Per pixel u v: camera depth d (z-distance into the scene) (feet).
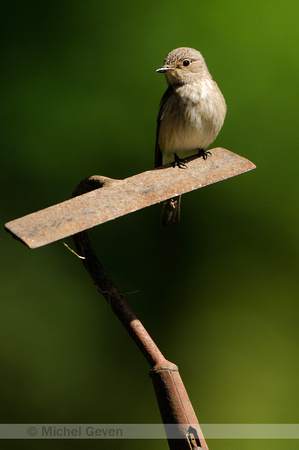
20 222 13.94
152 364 13.12
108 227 38.93
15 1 41.81
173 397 12.59
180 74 26.81
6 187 39.83
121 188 15.23
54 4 41.75
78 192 17.31
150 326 37.91
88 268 14.85
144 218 39.09
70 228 13.84
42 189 39.81
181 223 38.99
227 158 16.85
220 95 27.32
